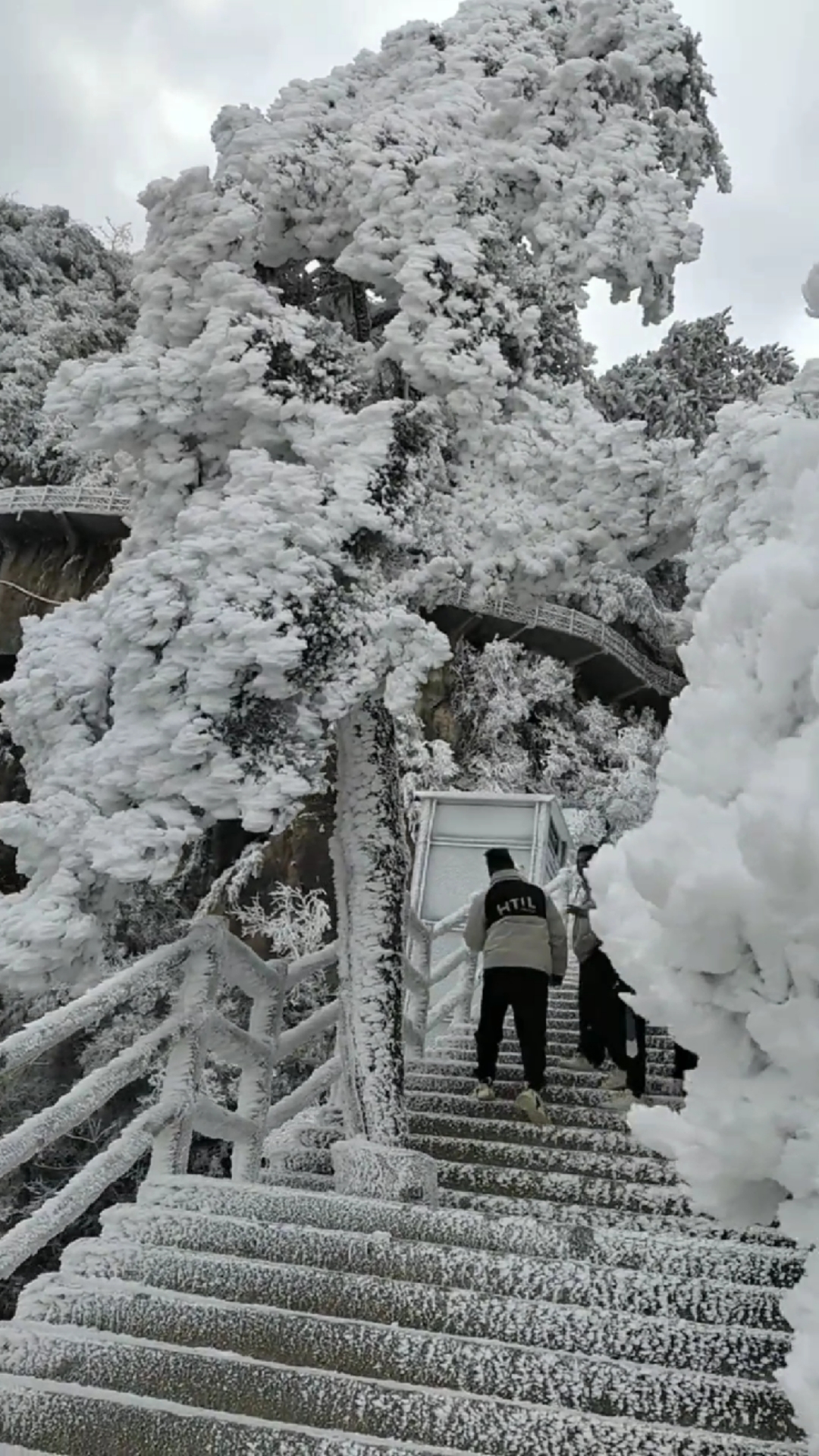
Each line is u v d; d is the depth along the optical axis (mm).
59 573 22047
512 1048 6602
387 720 4457
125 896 3605
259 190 4602
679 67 5137
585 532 4355
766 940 1568
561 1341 2535
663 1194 3932
